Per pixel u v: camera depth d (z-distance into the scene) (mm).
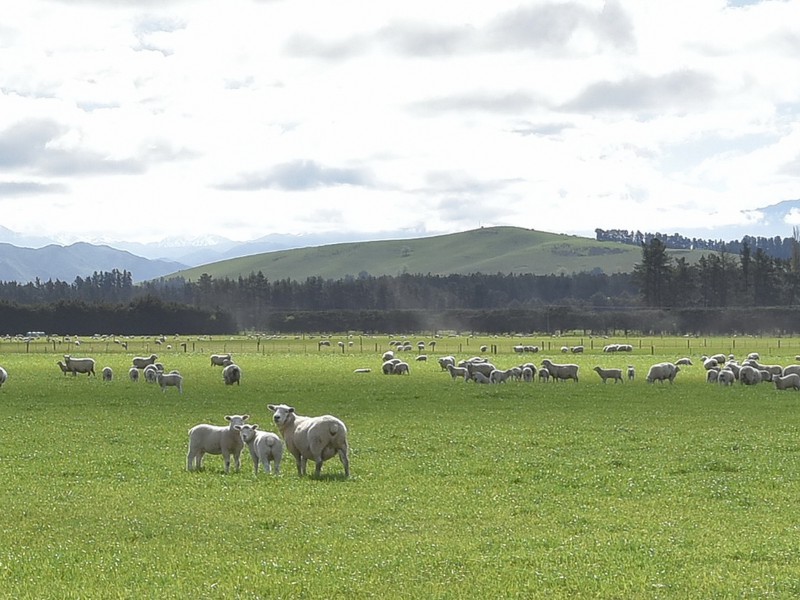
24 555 18391
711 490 25750
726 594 15656
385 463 30609
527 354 125875
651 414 46312
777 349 140000
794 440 36281
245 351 141875
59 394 59969
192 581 16500
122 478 27859
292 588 15984
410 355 124500
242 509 23047
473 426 41156
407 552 18547
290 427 28609
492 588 15992
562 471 29016
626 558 18031
